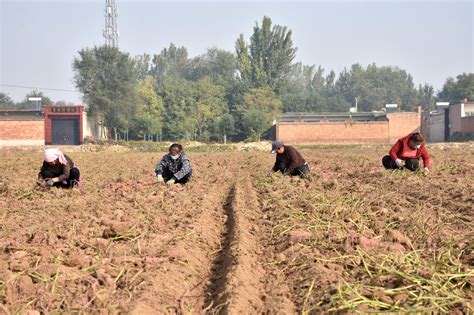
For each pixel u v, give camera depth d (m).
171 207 10.83
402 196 12.01
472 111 68.19
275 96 90.88
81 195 12.73
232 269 6.61
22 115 65.25
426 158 15.52
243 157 31.05
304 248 7.58
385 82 132.50
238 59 94.00
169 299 5.90
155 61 136.88
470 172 16.73
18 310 5.21
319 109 97.19
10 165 25.80
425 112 78.81
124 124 72.19
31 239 8.26
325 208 10.14
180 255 7.31
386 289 5.80
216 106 84.06
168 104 81.31
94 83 69.94
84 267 6.70
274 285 6.25
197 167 22.89
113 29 73.81
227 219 10.66
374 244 7.59
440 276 6.18
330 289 5.78
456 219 9.52
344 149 43.94
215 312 5.46
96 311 5.27
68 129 64.19
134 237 8.38
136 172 20.27
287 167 15.60
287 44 93.81
